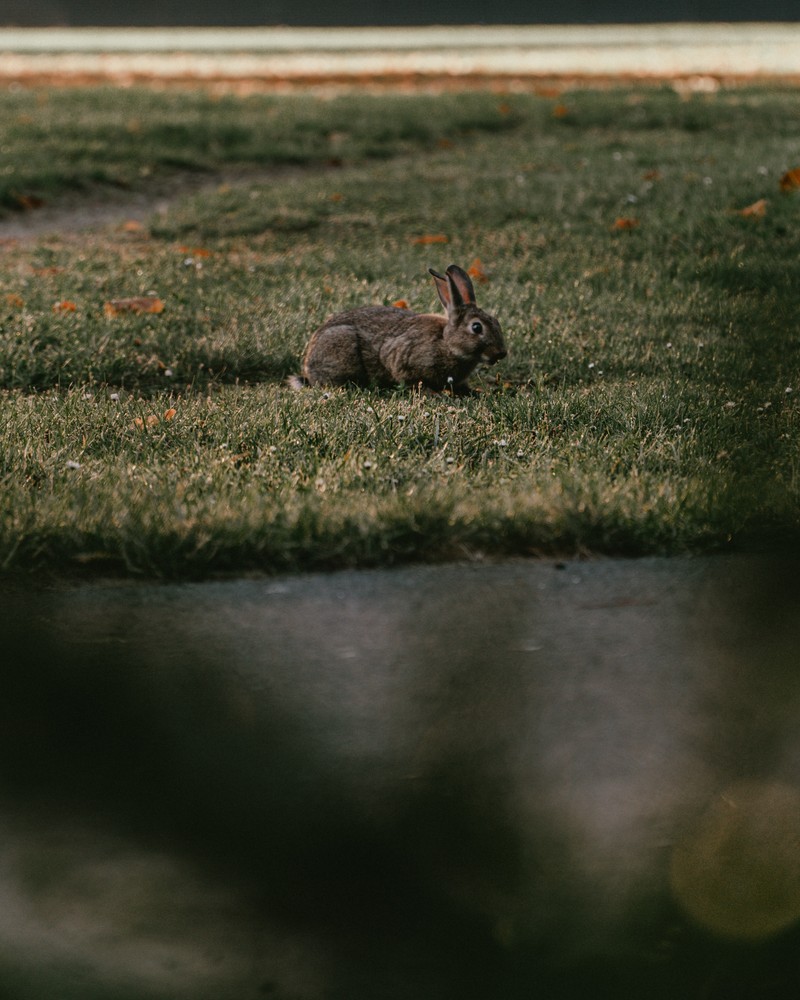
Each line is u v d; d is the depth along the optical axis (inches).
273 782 236.8
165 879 211.0
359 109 1448.1
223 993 187.3
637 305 638.5
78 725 257.1
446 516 343.3
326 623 300.5
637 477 383.6
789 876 211.6
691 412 458.0
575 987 188.9
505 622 300.8
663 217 849.5
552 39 3078.2
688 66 2242.9
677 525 348.8
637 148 1194.6
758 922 201.9
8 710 262.2
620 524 345.7
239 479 379.6
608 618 303.3
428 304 617.6
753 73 2075.5
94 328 582.6
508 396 493.4
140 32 3555.6
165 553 327.9
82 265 749.3
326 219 900.6
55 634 294.8
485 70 2202.3
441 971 191.6
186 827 224.2
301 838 221.1
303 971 191.6
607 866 213.5
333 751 246.4
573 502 351.3
